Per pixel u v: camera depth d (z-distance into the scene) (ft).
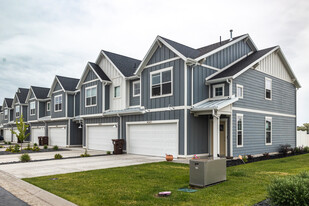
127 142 57.21
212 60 51.01
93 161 43.39
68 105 81.05
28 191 23.31
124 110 58.18
